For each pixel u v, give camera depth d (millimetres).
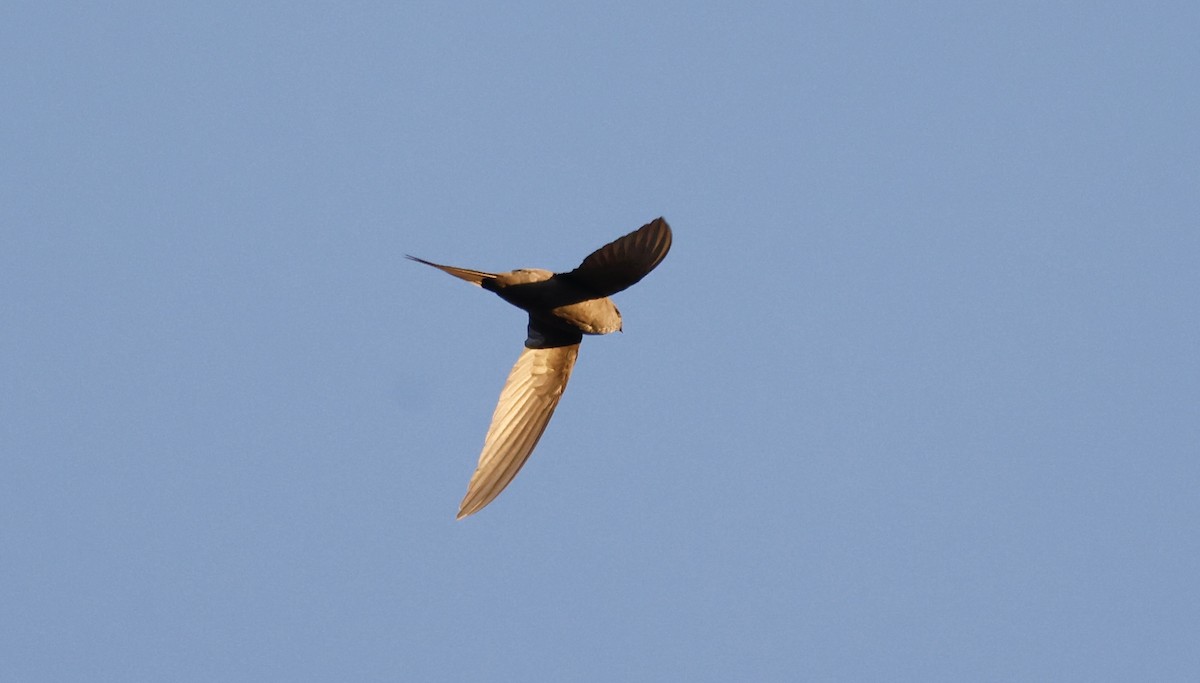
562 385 16234
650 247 13938
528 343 16250
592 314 15125
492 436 15914
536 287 14727
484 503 15617
